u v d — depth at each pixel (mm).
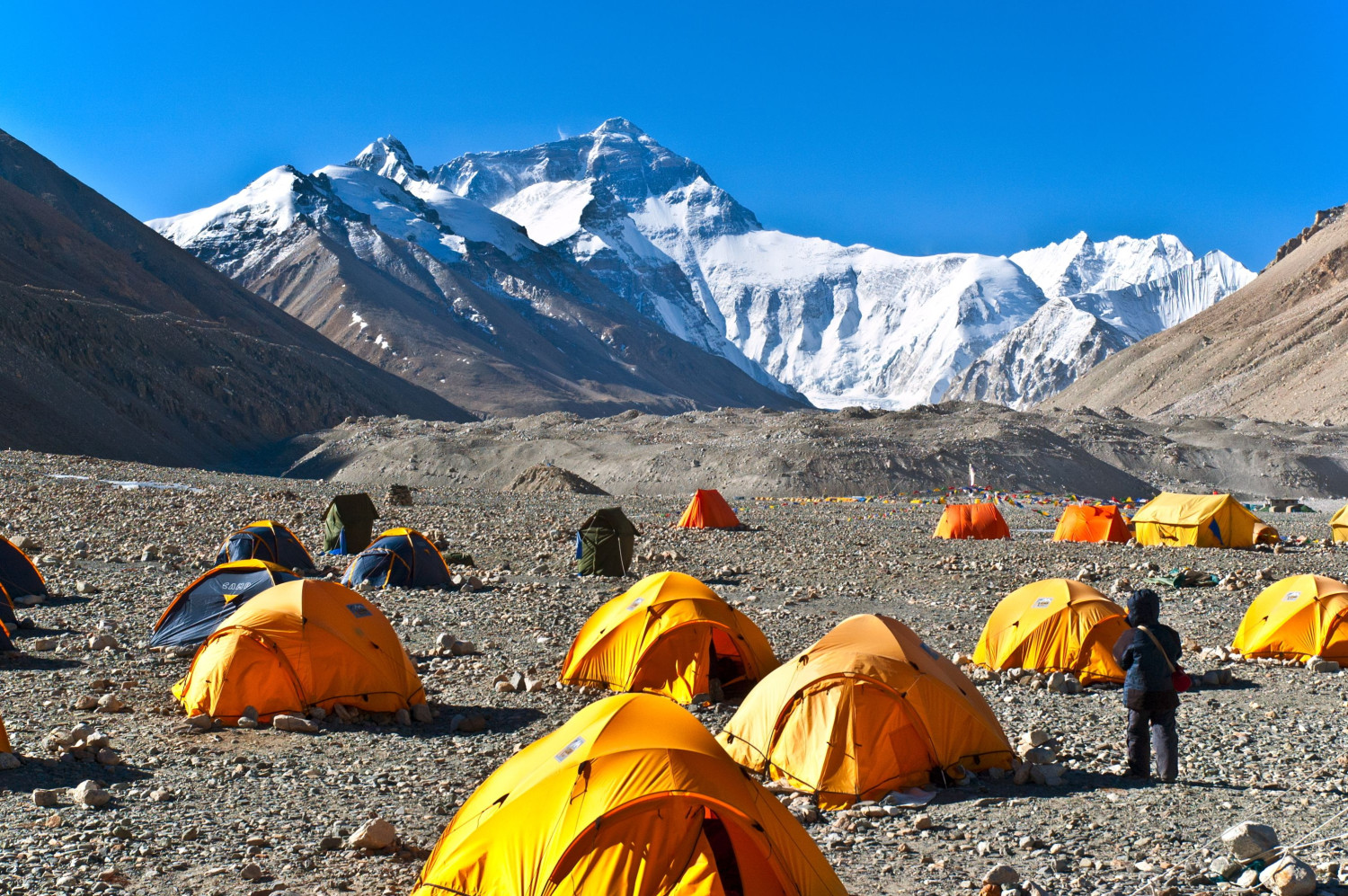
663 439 92312
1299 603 15992
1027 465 84062
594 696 13031
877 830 8570
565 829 6270
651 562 26781
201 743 10602
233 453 120250
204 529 29344
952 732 9883
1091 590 14812
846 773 9484
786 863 6316
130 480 45281
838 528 39312
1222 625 19281
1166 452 102500
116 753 9922
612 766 6469
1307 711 12742
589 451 89562
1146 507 35812
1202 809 8867
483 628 17547
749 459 80875
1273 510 59938
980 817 8805
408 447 96250
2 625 14023
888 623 10562
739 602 21312
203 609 15289
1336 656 15500
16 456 51250
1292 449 106938
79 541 24203
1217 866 7332
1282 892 6812
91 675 13203
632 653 13273
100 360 119438
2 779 9148
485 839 6438
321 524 32500
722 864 6301
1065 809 8945
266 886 7066
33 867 7262
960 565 26922
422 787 9461
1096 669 13992
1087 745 11086
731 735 10297
